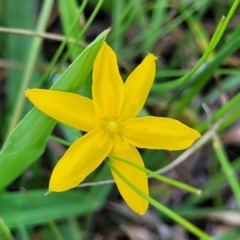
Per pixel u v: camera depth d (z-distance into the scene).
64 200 0.10
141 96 0.07
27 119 0.07
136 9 0.11
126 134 0.07
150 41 0.12
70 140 0.10
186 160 0.12
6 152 0.07
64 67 0.12
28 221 0.09
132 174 0.07
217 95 0.12
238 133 0.12
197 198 0.11
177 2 0.12
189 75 0.08
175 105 0.11
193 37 0.13
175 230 0.11
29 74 0.10
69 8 0.09
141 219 0.11
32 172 0.11
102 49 0.06
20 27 0.11
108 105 0.07
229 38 0.09
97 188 0.10
